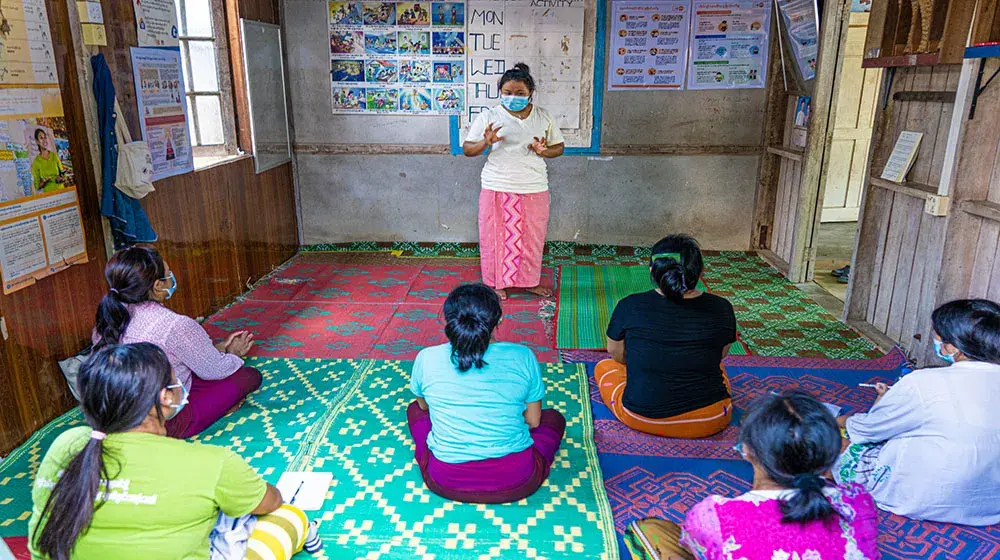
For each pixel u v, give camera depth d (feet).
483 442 7.44
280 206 18.06
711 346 8.70
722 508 4.74
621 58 17.94
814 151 15.79
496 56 18.08
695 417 8.91
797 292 15.99
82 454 4.99
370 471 8.45
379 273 17.24
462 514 7.59
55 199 9.51
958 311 6.97
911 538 7.16
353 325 13.66
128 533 5.09
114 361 5.08
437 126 18.76
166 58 12.25
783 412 4.55
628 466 8.65
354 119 18.75
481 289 7.45
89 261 10.39
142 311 8.65
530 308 14.76
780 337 13.16
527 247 15.03
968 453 6.95
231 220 15.03
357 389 10.78
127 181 10.44
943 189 10.43
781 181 18.31
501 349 7.61
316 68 18.34
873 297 13.41
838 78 15.29
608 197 19.15
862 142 22.79
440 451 7.61
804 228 16.37
